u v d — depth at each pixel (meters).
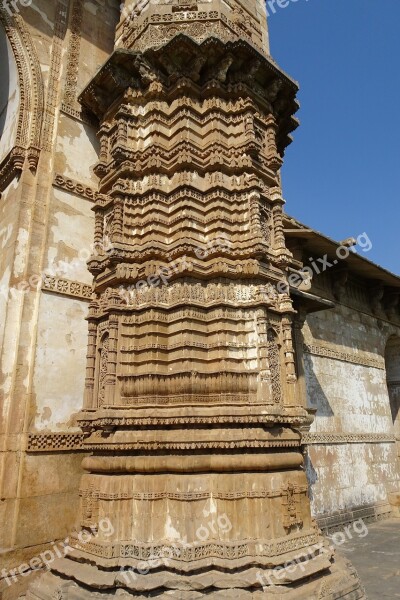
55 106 10.62
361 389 16.20
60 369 9.09
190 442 6.85
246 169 8.62
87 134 10.89
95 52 11.90
